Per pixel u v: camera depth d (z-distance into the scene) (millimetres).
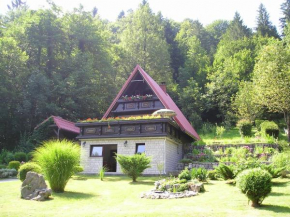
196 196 11469
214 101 47469
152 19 53688
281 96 30625
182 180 13164
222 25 87438
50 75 39969
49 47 40656
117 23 78188
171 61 58688
